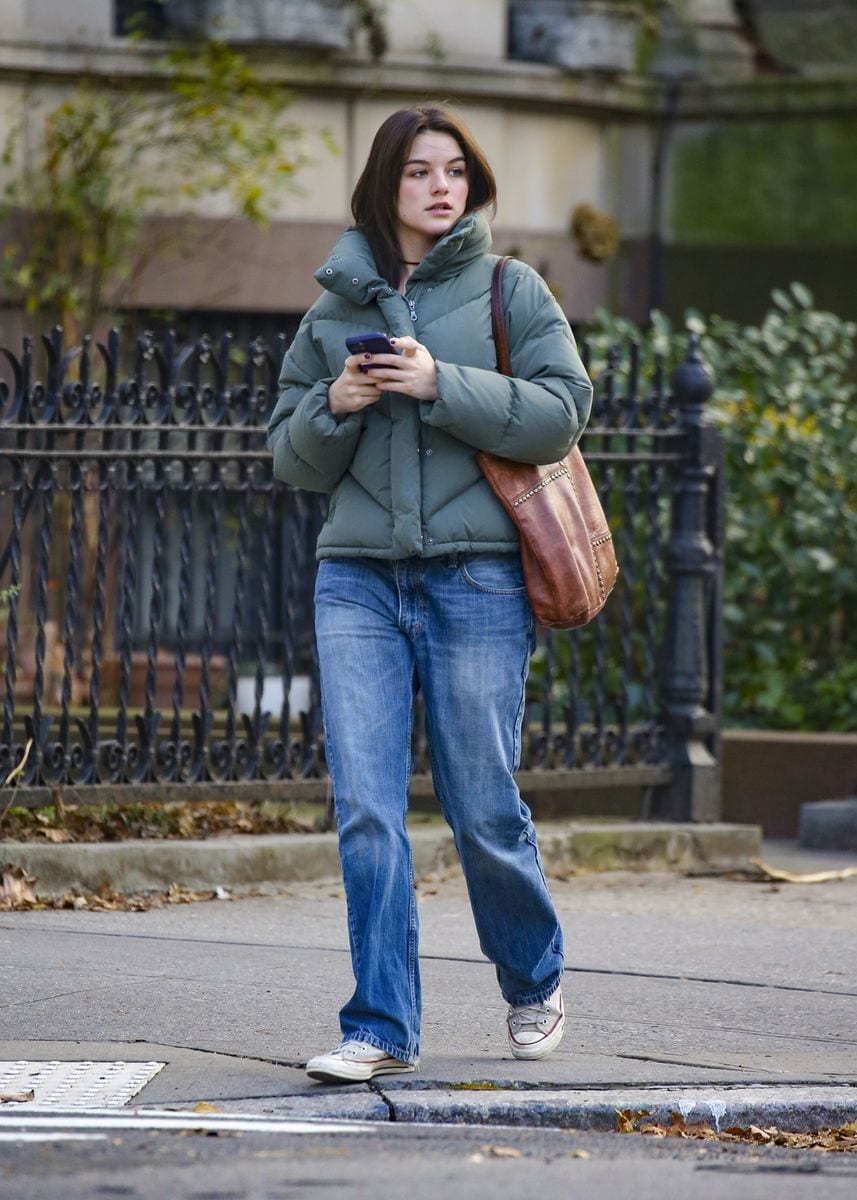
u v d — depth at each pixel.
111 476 24.69
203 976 18.89
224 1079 15.11
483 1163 13.20
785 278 46.62
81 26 40.09
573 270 45.47
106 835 24.86
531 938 15.63
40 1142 13.32
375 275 15.36
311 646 26.30
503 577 15.29
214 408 25.44
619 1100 14.80
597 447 30.53
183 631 25.50
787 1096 15.12
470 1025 17.20
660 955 20.83
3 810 23.75
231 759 25.47
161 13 41.47
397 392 14.99
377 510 15.20
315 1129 13.86
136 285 40.25
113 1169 12.72
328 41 41.44
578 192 45.69
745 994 18.89
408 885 15.14
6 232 39.03
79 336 38.78
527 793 32.38
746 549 34.84
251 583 40.03
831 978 19.77
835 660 35.56
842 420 35.94
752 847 28.47
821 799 32.00
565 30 44.66
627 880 26.50
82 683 33.06
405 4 42.94
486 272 15.61
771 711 34.72
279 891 24.41
